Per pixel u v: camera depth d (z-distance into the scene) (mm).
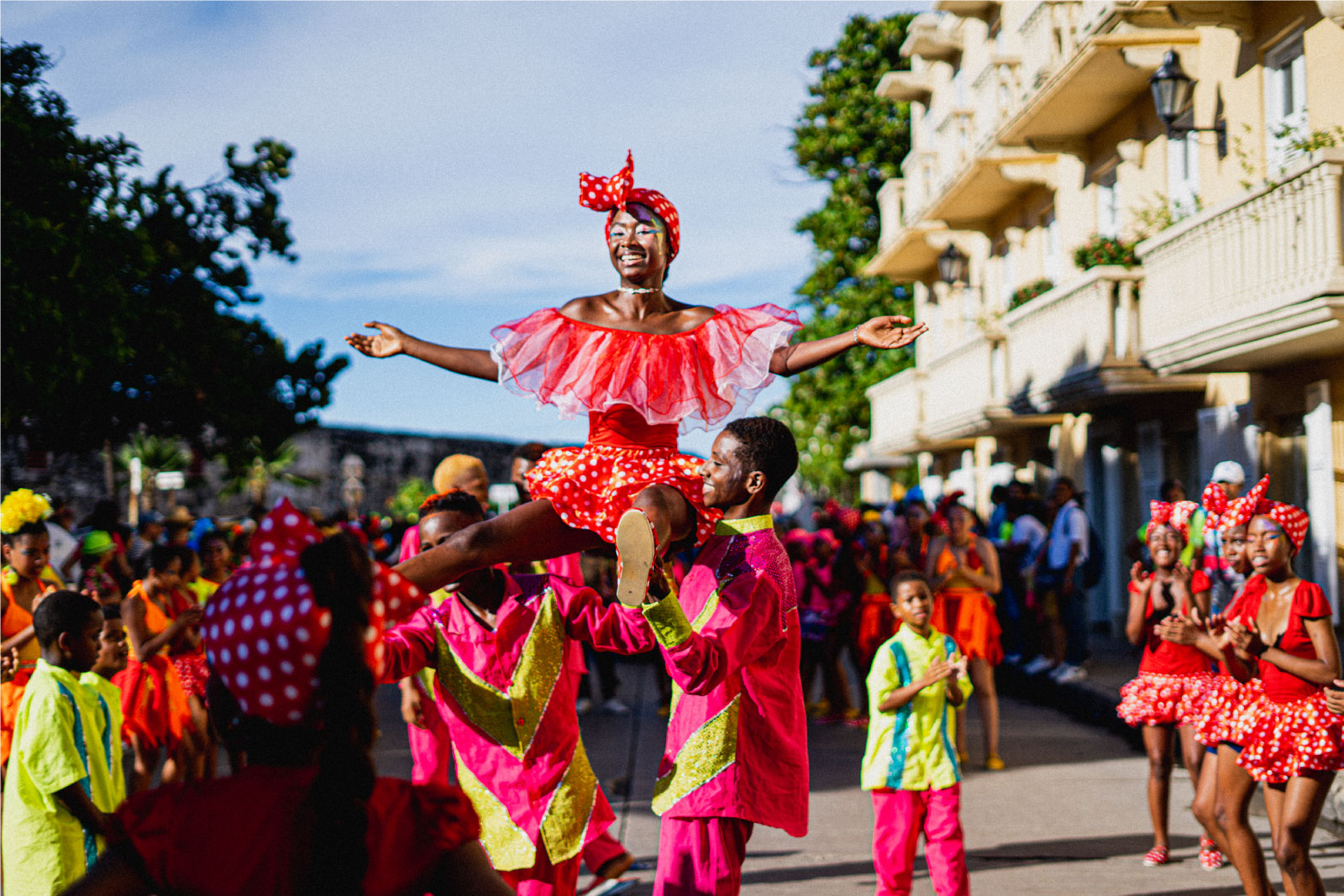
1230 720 5109
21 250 11516
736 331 3436
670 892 3424
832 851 7027
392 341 3826
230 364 15719
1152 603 6707
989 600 9500
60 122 12719
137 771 6906
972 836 7391
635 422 3426
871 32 30531
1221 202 11094
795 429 33875
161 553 7047
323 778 1997
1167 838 6750
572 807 3430
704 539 3363
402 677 3379
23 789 4289
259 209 15008
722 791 3385
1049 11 16141
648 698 13500
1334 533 11031
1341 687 4730
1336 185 9406
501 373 3467
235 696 2068
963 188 19094
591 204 3498
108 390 14883
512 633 3406
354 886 1992
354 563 2055
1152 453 15289
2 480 18641
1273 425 12391
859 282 30688
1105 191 16531
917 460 30406
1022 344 17141
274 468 37656
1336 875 6230
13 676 5809
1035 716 12008
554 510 3271
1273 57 11977
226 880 2049
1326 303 9344
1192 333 11656
